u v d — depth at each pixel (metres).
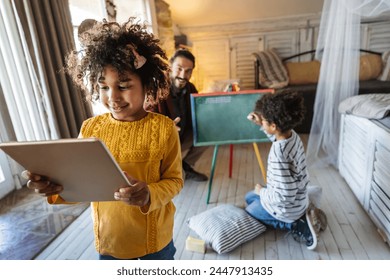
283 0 3.78
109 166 0.65
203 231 1.65
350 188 2.13
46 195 0.76
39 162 0.67
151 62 0.81
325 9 2.28
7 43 1.91
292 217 1.56
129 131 0.84
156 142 0.83
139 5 3.13
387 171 1.48
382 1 1.79
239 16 4.16
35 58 1.93
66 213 1.97
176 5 3.87
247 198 1.95
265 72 3.76
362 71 3.64
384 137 1.50
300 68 3.89
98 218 0.88
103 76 0.74
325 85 2.38
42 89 2.00
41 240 1.68
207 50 4.51
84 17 2.52
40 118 2.06
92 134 0.86
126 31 0.79
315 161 2.56
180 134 2.24
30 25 1.87
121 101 0.77
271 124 1.44
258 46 4.37
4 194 2.17
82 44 0.83
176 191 0.85
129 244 0.87
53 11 2.03
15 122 1.99
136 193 0.70
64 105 2.18
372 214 1.68
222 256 1.53
